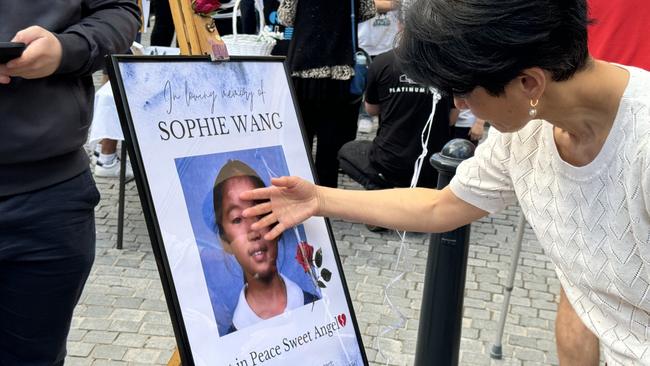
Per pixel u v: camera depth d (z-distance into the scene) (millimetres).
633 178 1140
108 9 1585
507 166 1444
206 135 1373
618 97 1136
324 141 4035
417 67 1135
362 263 3523
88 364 2576
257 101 1491
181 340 1259
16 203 1476
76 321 2850
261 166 1460
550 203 1326
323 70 3713
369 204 1564
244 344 1349
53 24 1436
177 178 1307
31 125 1420
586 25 1084
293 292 1459
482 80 1087
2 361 1687
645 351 1319
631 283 1238
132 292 3121
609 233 1226
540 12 1025
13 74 1308
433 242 2105
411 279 3377
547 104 1150
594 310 1415
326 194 1525
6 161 1422
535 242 3918
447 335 2158
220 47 1429
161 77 1320
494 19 1025
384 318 2990
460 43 1058
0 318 1627
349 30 3727
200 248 1316
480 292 3283
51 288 1599
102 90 3357
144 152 1266
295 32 3729
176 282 1269
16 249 1512
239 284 1364
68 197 1560
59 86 1471
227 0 4762
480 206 1545
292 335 1432
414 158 3746
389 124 3797
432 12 1075
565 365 1942
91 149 4844
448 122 3732
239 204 1398
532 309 3152
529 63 1065
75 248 1602
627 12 2291
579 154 1240
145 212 1256
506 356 2770
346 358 1517
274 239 1451
